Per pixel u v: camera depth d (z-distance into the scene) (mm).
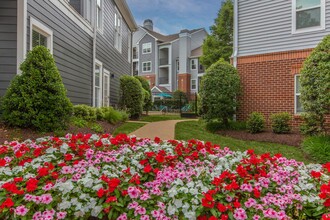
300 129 7375
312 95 6469
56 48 7645
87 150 3277
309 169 3275
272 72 8516
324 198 2240
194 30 33062
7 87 5992
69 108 6355
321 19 7801
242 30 9180
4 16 5965
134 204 2160
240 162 3156
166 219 2074
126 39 17234
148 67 33156
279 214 2109
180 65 31094
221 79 8695
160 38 33250
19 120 5688
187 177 2699
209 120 9000
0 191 2289
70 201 2164
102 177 2479
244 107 9047
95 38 10742
